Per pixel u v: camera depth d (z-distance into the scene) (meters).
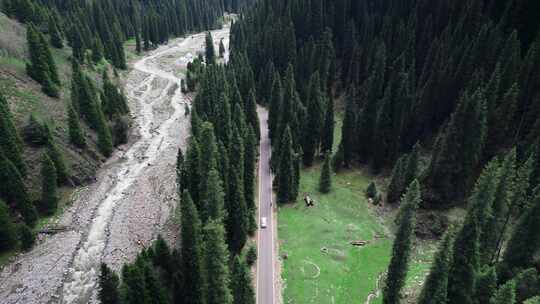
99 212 73.94
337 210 73.44
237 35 168.00
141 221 71.38
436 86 81.56
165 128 112.19
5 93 82.44
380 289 54.59
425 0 109.69
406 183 71.88
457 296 39.91
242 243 59.22
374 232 67.12
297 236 65.50
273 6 157.88
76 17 151.50
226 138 81.69
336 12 131.88
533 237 42.41
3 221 59.97
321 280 55.88
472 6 91.75
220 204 51.75
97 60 141.62
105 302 45.75
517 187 47.16
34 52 93.06
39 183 71.88
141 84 148.00
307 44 123.81
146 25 188.75
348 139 85.56
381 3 128.25
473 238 38.75
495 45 79.19
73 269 60.59
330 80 118.19
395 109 81.56
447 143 64.25
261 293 53.25
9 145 67.56
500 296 35.34
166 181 84.12
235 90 102.12
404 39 105.44
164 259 51.53
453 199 66.31
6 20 117.94
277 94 94.69
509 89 65.62
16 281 57.72
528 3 82.19
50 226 68.44
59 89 99.69
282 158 71.25
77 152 84.94
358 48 116.06
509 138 68.31
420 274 54.56
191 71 146.62
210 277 39.75
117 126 100.94
